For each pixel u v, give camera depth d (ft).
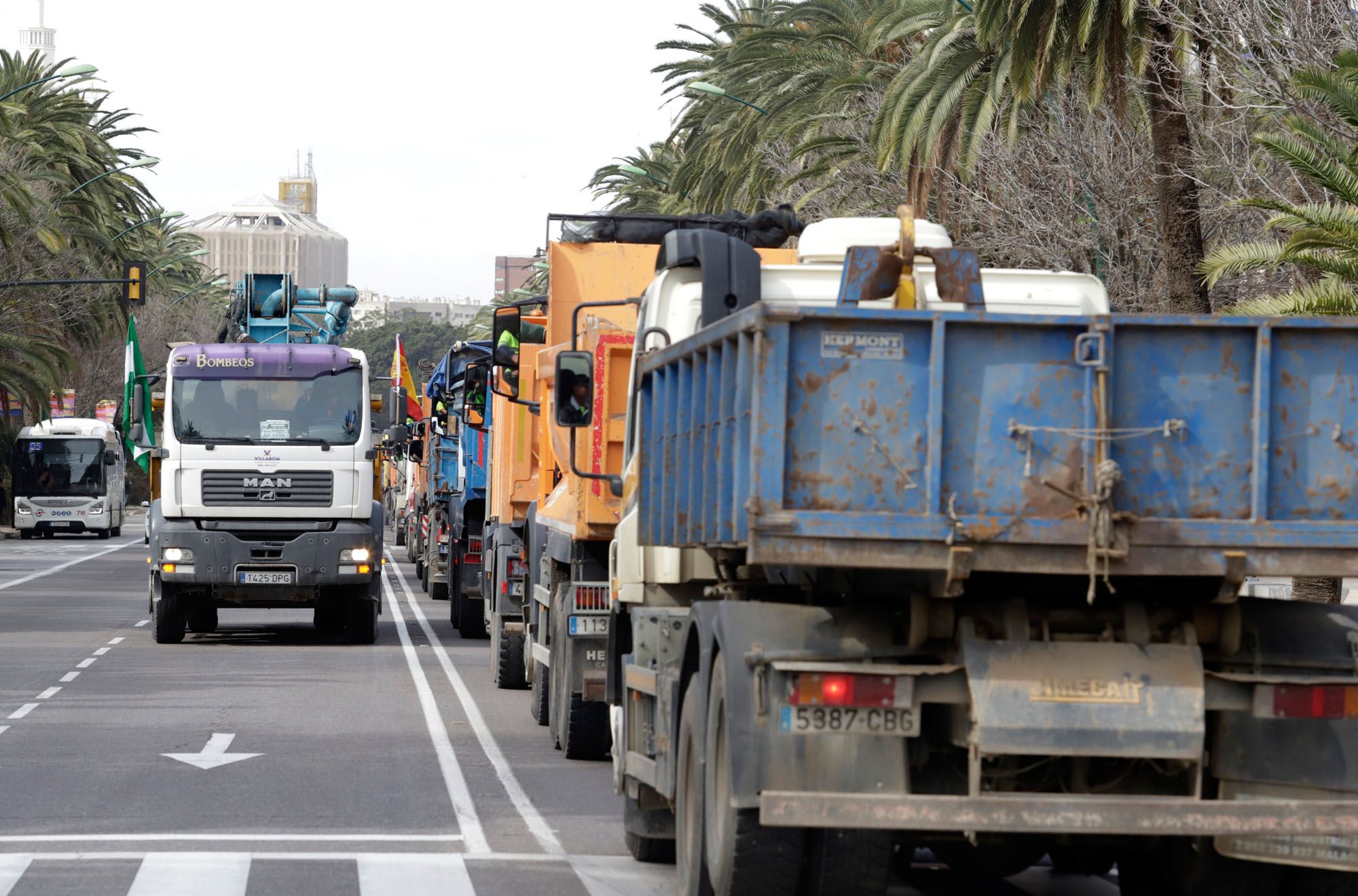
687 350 67.87
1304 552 57.06
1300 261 144.15
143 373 210.79
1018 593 60.59
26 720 134.51
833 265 84.99
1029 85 190.90
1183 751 57.72
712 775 62.69
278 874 76.54
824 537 55.62
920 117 219.00
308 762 113.39
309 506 201.57
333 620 230.48
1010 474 56.24
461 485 229.66
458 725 134.21
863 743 58.08
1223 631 60.49
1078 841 64.95
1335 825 57.41
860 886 60.03
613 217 126.93
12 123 428.15
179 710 141.90
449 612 264.52
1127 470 56.85
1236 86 189.06
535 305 150.10
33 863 78.43
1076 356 56.29
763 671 58.70
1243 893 63.87
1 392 510.99
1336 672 60.54
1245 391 57.31
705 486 63.72
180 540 199.52
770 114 289.33
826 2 288.92
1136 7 180.04
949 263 70.13
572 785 105.29
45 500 573.33
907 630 59.62
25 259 466.29
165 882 74.43
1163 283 217.15
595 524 112.57
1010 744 57.21
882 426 55.98
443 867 78.95
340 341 251.19
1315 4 172.24
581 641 115.14
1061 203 225.15
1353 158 143.74
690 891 66.49
